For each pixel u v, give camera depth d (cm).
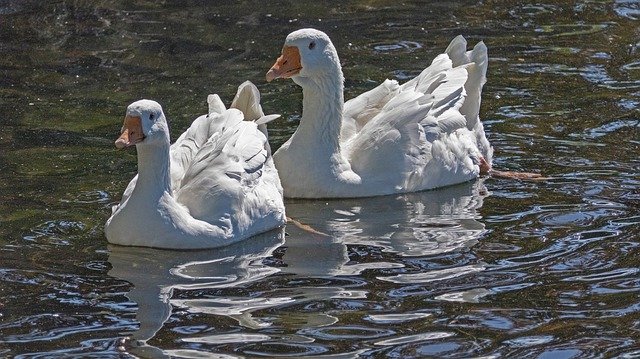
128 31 1930
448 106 1468
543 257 1196
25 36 1900
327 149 1404
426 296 1103
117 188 1374
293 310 1073
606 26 2002
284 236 1280
